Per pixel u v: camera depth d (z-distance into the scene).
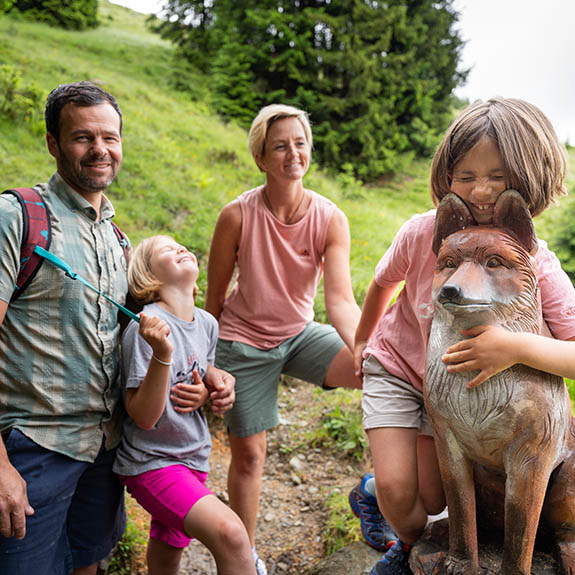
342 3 13.03
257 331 2.76
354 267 6.38
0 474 1.76
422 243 2.01
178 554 2.26
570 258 5.34
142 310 2.26
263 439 2.80
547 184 1.69
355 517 2.98
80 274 2.00
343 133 12.08
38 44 12.62
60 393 1.97
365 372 2.28
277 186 2.67
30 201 1.93
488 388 1.66
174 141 9.02
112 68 12.96
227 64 13.10
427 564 1.92
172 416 2.14
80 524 2.21
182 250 2.29
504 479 1.84
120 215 5.93
